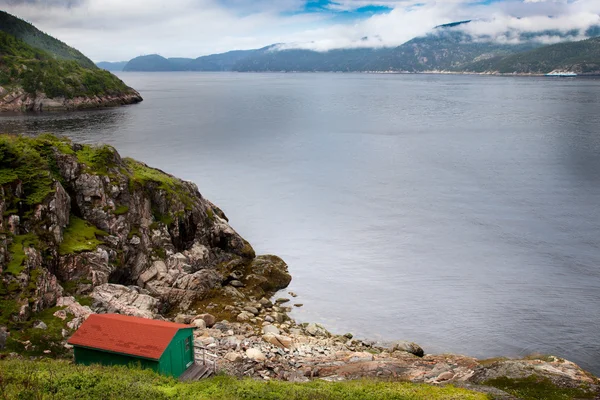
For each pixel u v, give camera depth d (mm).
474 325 45781
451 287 53250
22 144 45219
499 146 122688
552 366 32500
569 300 49844
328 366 35062
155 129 151125
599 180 90062
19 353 31172
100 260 42312
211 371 31094
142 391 24719
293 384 29281
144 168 56844
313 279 55625
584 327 45000
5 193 39875
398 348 41188
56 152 46875
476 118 177250
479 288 52844
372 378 32156
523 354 41188
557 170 97688
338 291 52812
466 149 120438
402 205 79875
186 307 45812
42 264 38469
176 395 25109
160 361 27766
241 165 106250
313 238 67062
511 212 75188
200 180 93688
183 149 121250
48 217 41250
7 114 178875
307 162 109750
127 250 46625
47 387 24266
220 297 48094
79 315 36219
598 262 58000
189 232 54031
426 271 57125
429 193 85750
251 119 180875
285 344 39375
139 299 41531
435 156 113562
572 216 72625
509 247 62875
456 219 73062
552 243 63562
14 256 36750
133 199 49438
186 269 49438
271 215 75625
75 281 40312
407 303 50156
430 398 27266
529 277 55000
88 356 28719
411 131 150250
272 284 53500
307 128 158375
